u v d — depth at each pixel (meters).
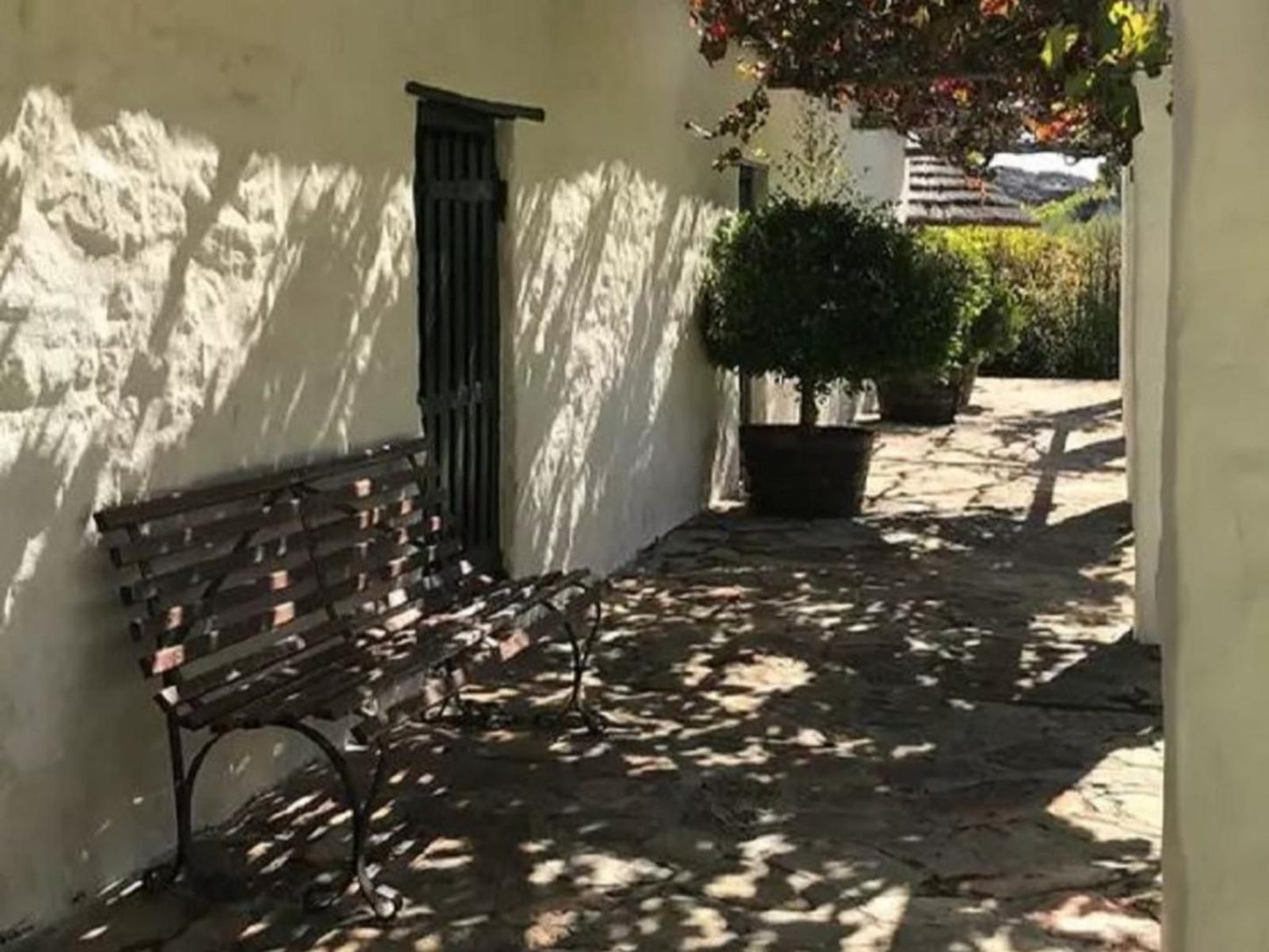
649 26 8.66
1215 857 1.72
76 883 3.83
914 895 4.02
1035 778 4.98
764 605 7.53
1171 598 1.79
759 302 9.90
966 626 7.14
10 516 3.54
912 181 22.52
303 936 3.72
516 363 6.82
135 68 3.93
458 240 6.32
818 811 4.65
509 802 4.69
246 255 4.50
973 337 15.80
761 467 10.20
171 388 4.15
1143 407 6.57
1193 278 1.71
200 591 4.17
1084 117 7.37
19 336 3.54
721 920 3.85
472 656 4.60
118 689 3.96
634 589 7.88
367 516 5.03
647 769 5.02
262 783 4.72
